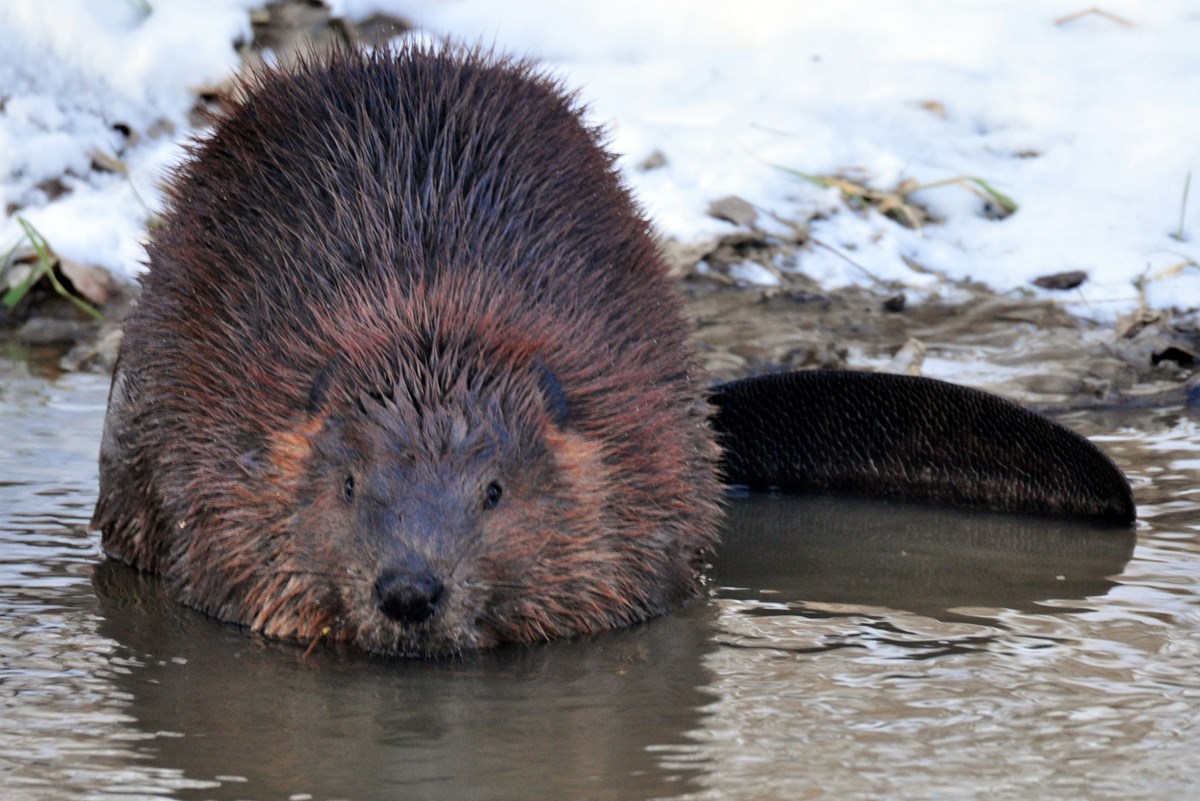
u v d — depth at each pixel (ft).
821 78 75.82
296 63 41.39
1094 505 41.45
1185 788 24.58
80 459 45.52
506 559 31.04
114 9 71.26
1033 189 69.10
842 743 26.53
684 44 78.13
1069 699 28.48
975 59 77.36
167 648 32.01
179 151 63.52
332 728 27.55
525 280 34.50
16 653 31.42
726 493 44.70
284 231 35.60
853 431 43.91
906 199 68.28
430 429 30.71
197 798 24.35
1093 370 54.95
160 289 37.60
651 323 36.42
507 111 38.70
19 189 64.44
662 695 29.14
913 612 34.06
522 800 24.36
